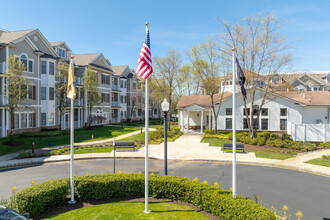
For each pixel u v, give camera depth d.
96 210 7.30
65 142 22.75
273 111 27.11
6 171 13.40
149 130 33.94
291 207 8.48
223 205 6.71
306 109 28.55
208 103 32.03
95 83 32.94
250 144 22.23
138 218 6.71
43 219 6.73
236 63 7.50
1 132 22.36
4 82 22.27
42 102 27.72
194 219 6.73
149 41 7.53
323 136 22.28
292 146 20.22
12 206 7.53
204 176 12.55
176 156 17.55
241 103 27.91
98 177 8.66
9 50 23.11
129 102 51.91
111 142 23.28
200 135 28.42
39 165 14.93
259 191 10.18
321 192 10.10
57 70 29.52
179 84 37.09
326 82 48.97
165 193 8.40
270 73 24.50
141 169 14.06
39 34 27.16
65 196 8.04
